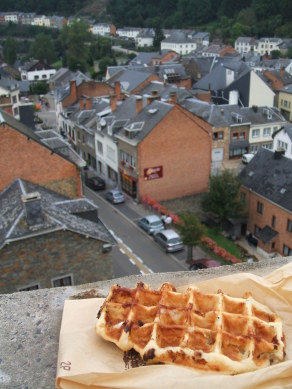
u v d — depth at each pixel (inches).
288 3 5182.1
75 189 867.4
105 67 4244.6
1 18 6707.7
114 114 1673.2
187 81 2807.6
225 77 2544.3
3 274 594.9
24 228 591.2
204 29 5866.1
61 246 613.3
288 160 1220.5
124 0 6643.7
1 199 740.0
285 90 2682.1
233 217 1282.0
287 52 4549.7
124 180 1534.2
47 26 6540.4
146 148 1376.7
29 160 811.4
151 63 3937.0
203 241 1180.5
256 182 1253.7
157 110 1424.7
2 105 1171.9
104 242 639.8
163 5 6427.2
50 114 2997.0
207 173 1497.3
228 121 1829.5
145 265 1076.5
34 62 4293.8
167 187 1455.5
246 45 5123.0
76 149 2033.7
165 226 1286.9
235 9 5866.1
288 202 1126.4
